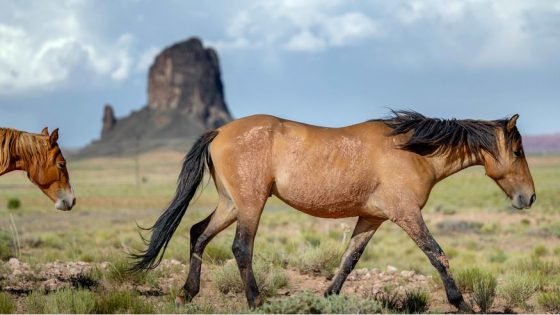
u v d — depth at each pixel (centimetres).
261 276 1132
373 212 930
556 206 4703
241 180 912
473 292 1148
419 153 940
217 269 1195
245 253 902
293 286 1195
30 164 948
